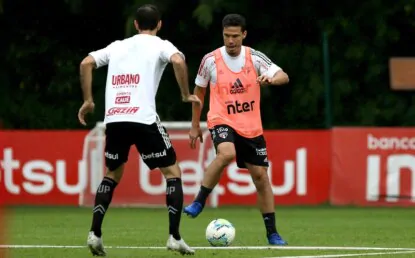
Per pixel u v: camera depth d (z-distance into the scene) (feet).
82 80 96.27
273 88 254.47
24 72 264.93
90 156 193.98
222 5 242.78
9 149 195.00
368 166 191.31
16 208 189.06
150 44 95.86
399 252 101.76
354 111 252.62
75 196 194.18
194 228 142.72
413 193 189.88
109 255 97.25
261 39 257.14
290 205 192.75
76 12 254.06
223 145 109.29
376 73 250.57
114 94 95.50
